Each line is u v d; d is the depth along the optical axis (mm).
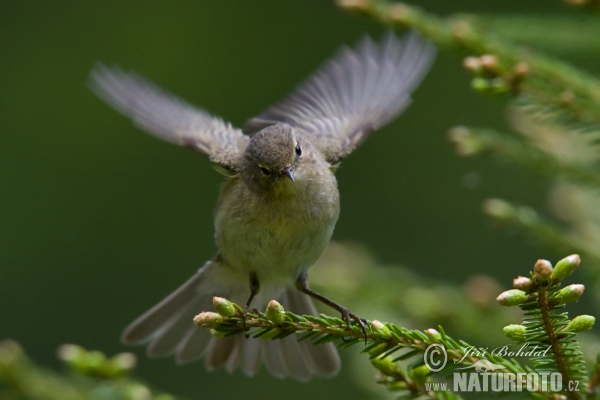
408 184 17797
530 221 8477
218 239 8781
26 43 20188
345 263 10367
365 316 9781
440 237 17234
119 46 20172
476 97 17984
